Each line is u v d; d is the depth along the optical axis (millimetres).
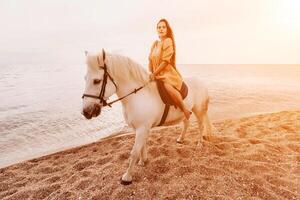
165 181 3102
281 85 20500
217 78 31281
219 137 4906
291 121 6363
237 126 5941
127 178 3031
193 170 3354
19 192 3111
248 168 3439
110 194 2881
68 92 15523
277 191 2881
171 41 2979
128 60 2814
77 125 7508
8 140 6031
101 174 3377
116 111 9750
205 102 3980
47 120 8117
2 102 11766
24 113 9250
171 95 2984
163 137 4961
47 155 4551
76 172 3631
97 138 6207
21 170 3898
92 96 2564
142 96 2902
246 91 15547
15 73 39219
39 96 13805
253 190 2885
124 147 4555
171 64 3131
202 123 4184
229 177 3139
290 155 3936
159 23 3018
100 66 2568
